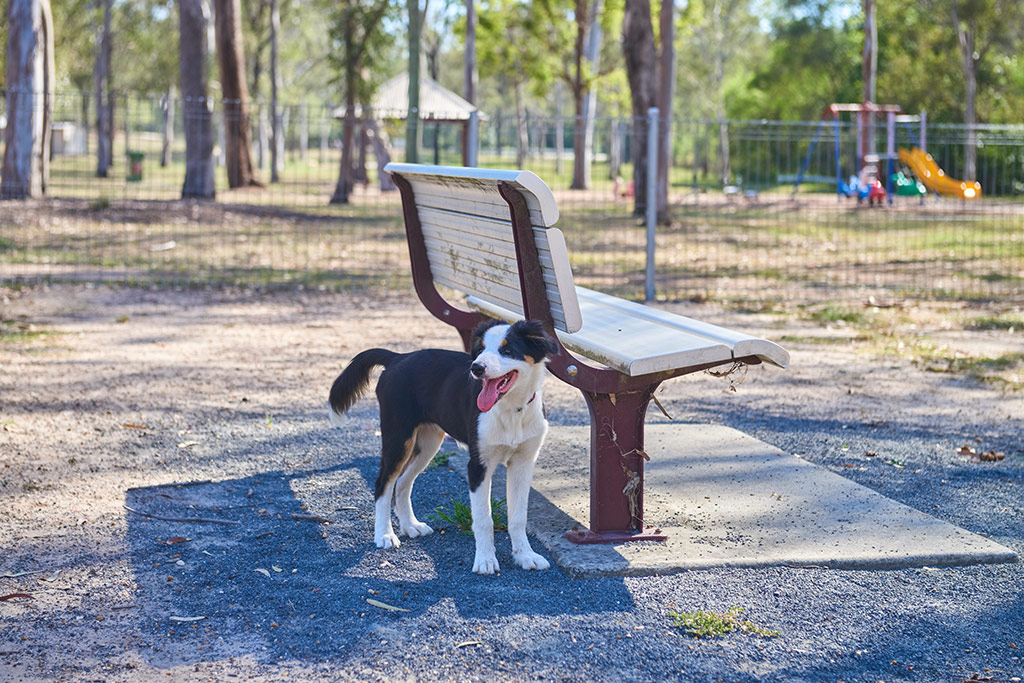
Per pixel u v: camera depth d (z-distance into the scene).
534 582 4.29
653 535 4.68
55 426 6.50
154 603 4.06
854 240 20.95
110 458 5.90
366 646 3.68
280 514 5.11
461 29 45.44
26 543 4.61
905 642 3.73
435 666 3.53
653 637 3.76
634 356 4.32
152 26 59.47
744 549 4.56
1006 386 8.05
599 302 6.08
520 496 4.46
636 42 23.44
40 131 20.77
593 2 46.94
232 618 3.93
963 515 5.13
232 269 14.66
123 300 11.73
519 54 46.47
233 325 10.45
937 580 4.30
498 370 3.95
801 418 7.09
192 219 20.27
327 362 8.72
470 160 11.13
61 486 5.38
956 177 37.56
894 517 4.98
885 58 48.81
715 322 11.10
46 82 20.88
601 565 4.35
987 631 3.83
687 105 73.62
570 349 5.01
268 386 7.80
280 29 65.75
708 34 68.94
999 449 6.33
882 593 4.16
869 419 7.05
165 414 6.89
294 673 3.48
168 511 5.09
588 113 51.34
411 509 4.91
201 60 27.33
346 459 6.04
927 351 9.50
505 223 4.79
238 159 31.14
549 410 7.30
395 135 32.34
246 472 5.75
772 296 13.12
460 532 4.91
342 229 20.45
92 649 3.66
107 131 36.50
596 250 18.30
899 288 13.97
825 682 3.44
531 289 4.54
